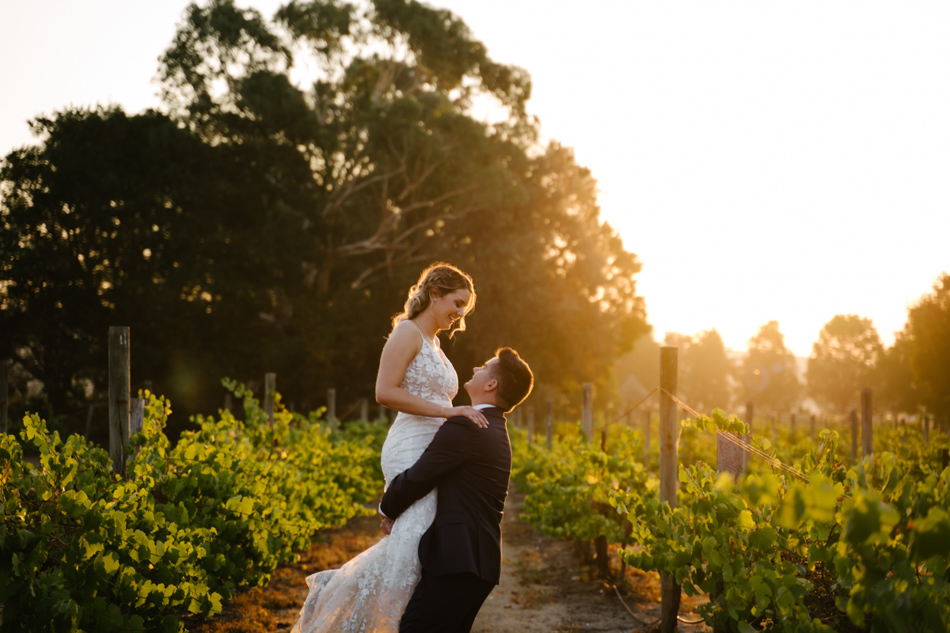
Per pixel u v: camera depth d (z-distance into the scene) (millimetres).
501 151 29609
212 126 26734
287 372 25281
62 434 19594
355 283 29156
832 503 1672
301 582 5922
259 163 25703
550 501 7230
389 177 27859
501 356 3188
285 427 8695
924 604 2121
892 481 2574
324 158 26547
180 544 3754
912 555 2107
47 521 3195
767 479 1854
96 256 24797
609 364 36906
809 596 2977
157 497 4812
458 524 2836
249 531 4949
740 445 4098
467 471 2908
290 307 28391
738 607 3107
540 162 31000
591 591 5980
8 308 23266
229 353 24719
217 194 24750
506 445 3047
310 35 25906
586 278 31375
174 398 22625
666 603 4422
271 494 5852
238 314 24922
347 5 26359
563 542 8750
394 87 29719
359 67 27609
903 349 58375
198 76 26391
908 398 57375
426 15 26266
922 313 31797
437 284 3170
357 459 10109
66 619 2953
